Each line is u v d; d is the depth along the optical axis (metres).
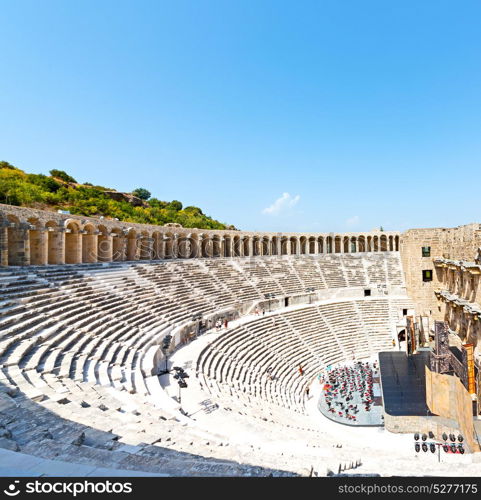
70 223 31.55
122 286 30.75
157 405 15.62
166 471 6.61
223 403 19.28
